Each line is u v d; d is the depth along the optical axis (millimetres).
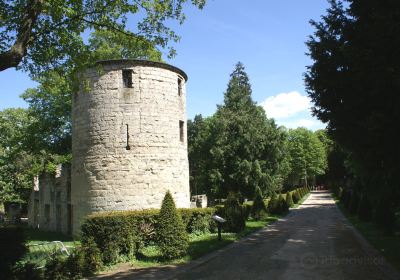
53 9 12141
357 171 16984
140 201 19297
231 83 46438
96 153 19656
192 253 14273
